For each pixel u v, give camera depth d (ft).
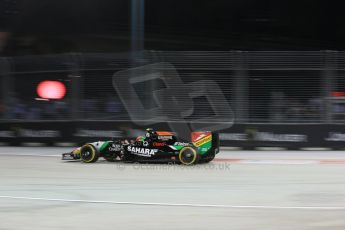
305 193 29.40
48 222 22.03
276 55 59.62
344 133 57.21
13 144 64.54
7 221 22.26
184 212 24.02
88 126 62.03
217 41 109.29
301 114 59.11
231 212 23.98
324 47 110.01
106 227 21.15
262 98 59.93
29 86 66.23
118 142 44.47
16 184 33.14
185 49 108.58
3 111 65.62
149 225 21.43
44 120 64.13
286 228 20.80
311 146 57.52
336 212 23.90
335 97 58.13
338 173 37.88
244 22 111.14
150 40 109.19
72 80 63.31
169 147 42.80
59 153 54.80
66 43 108.58
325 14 111.55
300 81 59.36
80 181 34.24
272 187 31.60
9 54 107.04
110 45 108.47
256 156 51.16
